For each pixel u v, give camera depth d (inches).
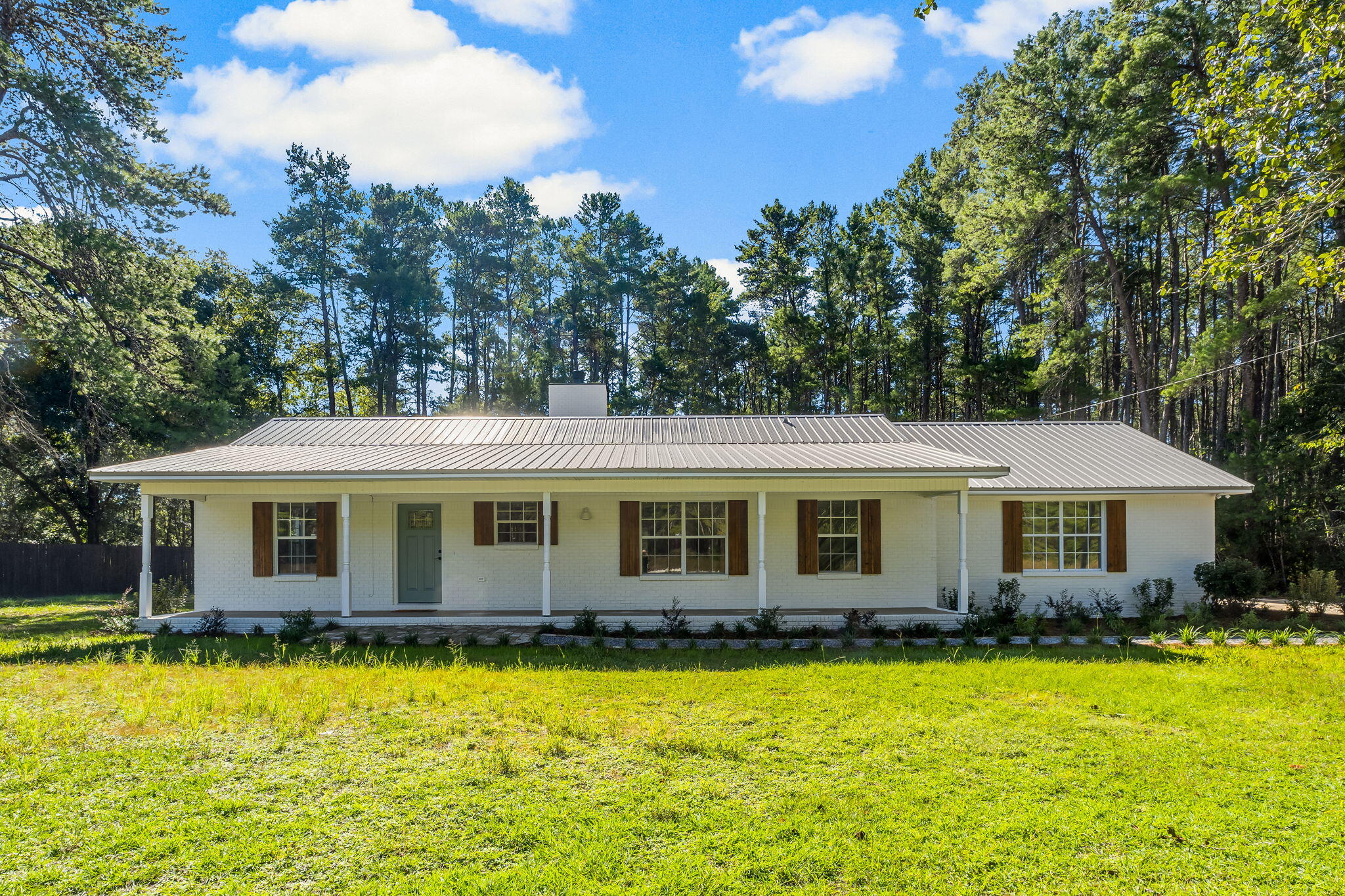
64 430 1135.0
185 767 250.7
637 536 597.3
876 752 270.5
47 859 190.7
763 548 542.9
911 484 548.4
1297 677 380.5
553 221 1839.3
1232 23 880.9
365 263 1476.4
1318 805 226.8
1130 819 217.5
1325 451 753.0
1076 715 316.2
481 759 258.5
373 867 188.2
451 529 600.7
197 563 595.5
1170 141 968.9
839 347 1614.2
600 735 285.3
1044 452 683.4
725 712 319.0
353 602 598.2
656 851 197.3
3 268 722.8
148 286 740.0
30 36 702.5
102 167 681.0
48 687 356.2
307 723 292.8
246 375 1041.5
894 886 182.2
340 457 587.2
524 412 1342.3
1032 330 1179.3
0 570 911.0
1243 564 599.2
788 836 205.8
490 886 178.7
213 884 180.7
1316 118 421.1
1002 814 219.6
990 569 622.5
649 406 1740.9
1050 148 1105.4
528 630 530.6
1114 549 625.0
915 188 1665.8
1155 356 1273.4
